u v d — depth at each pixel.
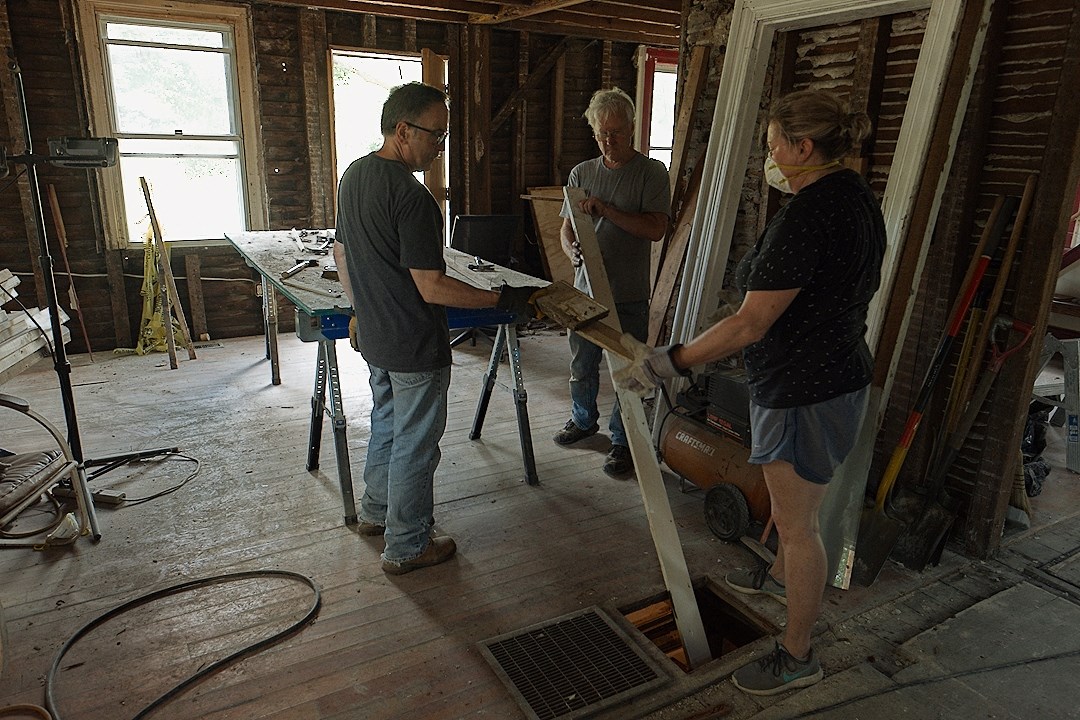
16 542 2.51
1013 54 2.24
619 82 6.66
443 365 2.22
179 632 2.06
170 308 4.73
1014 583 2.37
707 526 2.71
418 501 2.33
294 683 1.88
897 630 2.12
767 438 1.72
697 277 3.22
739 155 3.06
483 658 1.98
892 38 2.58
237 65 5.01
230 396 4.06
